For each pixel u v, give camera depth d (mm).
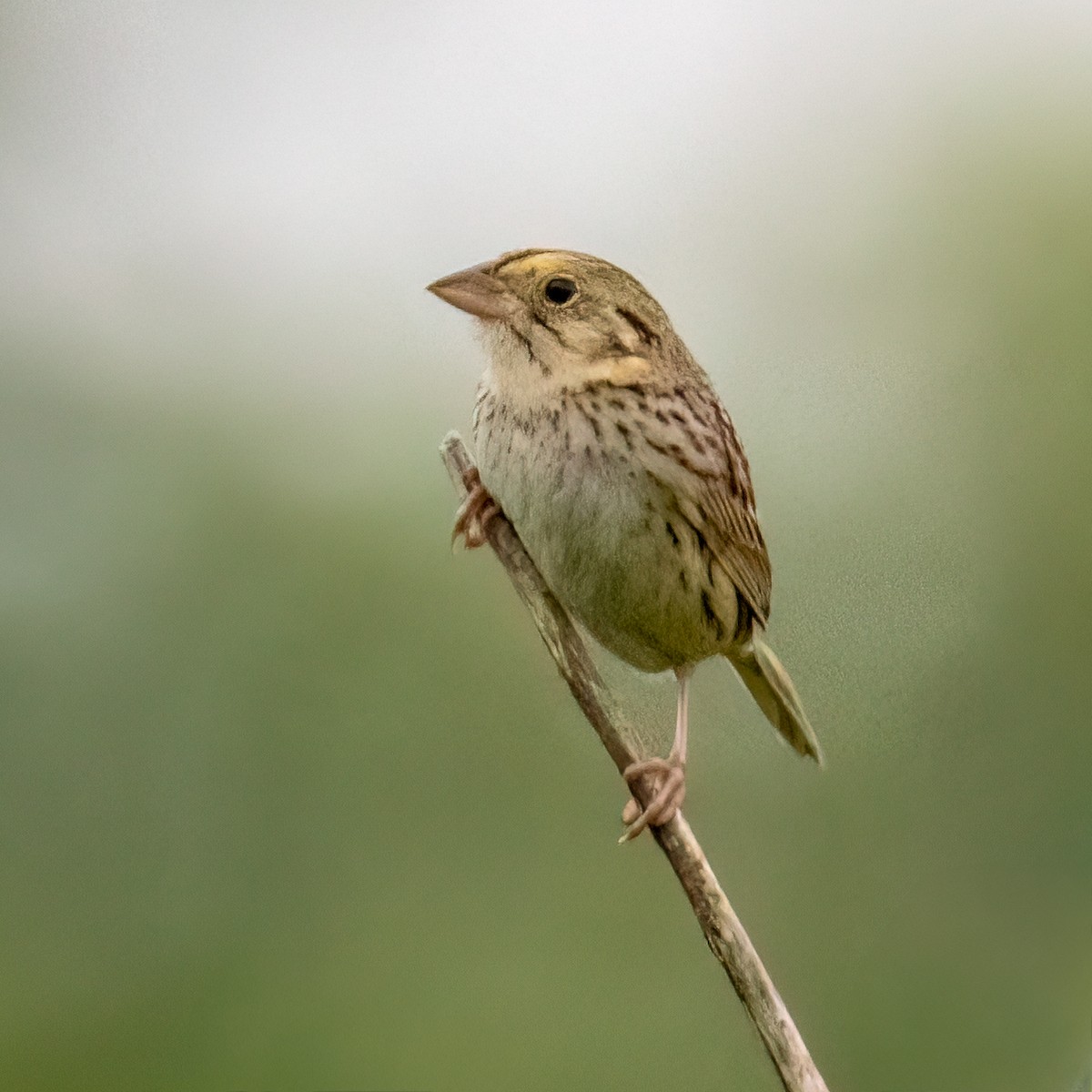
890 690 4578
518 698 4578
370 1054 4551
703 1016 4559
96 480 4598
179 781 4574
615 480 4508
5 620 4582
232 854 4566
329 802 4570
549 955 4562
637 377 4508
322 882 4566
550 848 4570
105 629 4582
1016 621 4586
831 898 4562
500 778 4574
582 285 4508
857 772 4570
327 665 4578
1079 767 4574
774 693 4555
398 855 4566
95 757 4574
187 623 4582
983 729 4574
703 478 4512
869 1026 4555
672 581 4516
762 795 4566
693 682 4562
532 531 4512
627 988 4562
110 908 4562
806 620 4582
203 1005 4555
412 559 4586
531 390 4508
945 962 4559
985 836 4570
